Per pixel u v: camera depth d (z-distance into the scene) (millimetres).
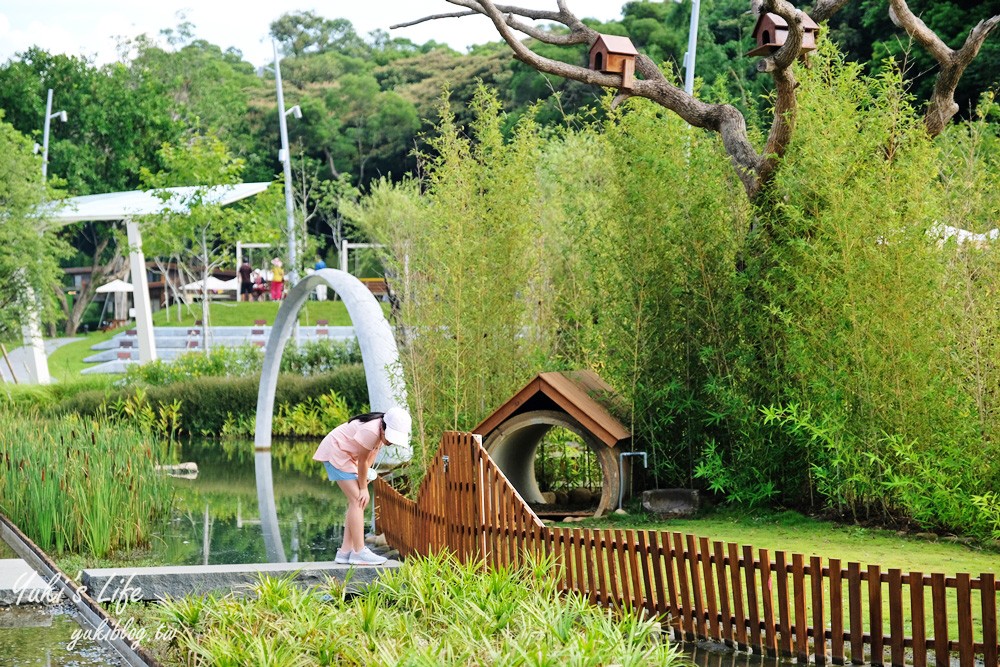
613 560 8039
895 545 9883
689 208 12297
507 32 12117
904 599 8031
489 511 9203
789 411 11492
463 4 12805
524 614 6898
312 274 18078
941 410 10391
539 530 8617
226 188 33969
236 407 26062
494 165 13281
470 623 6766
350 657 6312
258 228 35125
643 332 12430
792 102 11570
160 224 33219
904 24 11852
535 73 49969
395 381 14023
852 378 10750
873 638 6770
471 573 7805
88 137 59812
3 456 12766
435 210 13539
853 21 29734
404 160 65562
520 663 5934
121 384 29531
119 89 60062
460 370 13141
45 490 11359
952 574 8594
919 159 10812
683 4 42500
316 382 25781
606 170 14023
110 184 60031
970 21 25719
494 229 13188
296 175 61500
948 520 10273
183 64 71250
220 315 50250
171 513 14516
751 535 10547
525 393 12016
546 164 15227
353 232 48062
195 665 6680
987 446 10203
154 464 14797
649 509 11938
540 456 15398
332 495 16422
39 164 32094
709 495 12539
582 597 8102
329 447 9164
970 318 10547
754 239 12023
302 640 6648
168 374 28906
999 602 7871
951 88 12148
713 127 12500
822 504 11734
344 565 9047
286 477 18547
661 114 13258
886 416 10617
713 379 11922
